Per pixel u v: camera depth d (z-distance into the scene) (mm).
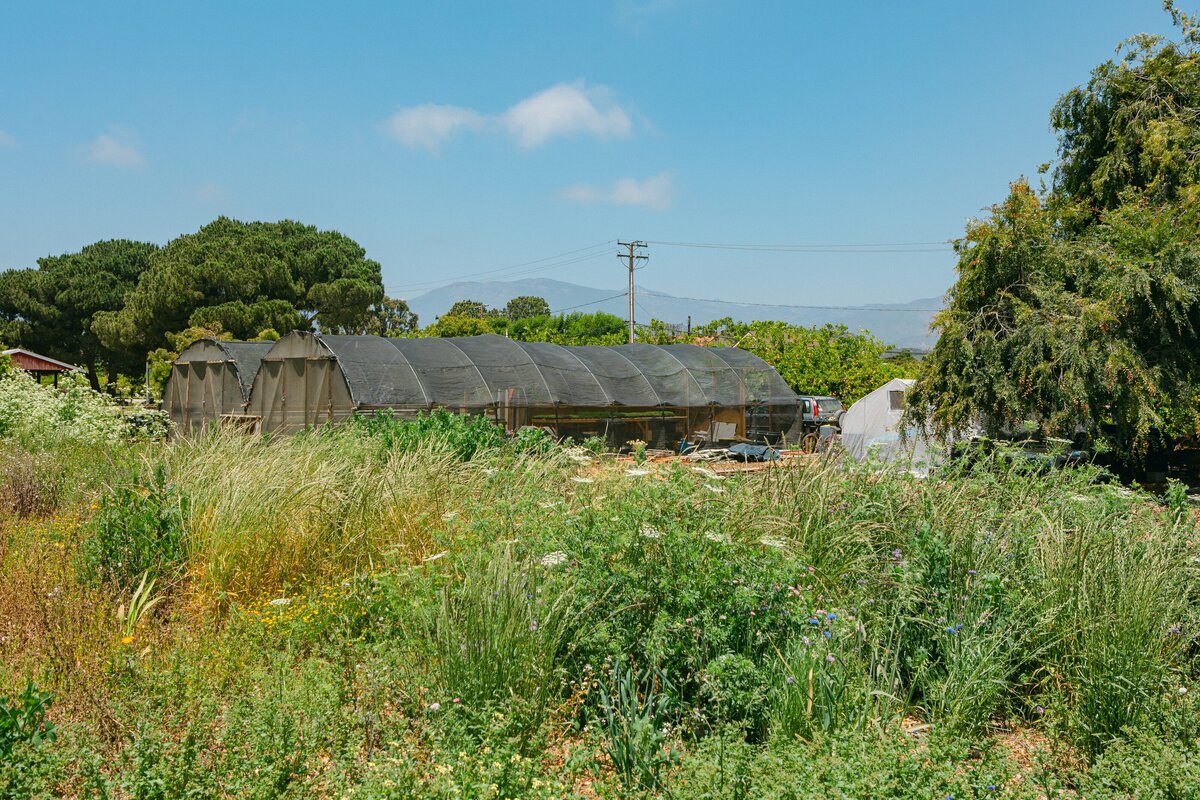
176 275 39719
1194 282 13312
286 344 20672
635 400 22609
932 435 14273
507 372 21000
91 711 4008
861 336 32250
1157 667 4355
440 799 3102
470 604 4434
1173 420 14406
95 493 7902
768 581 4652
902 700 4570
